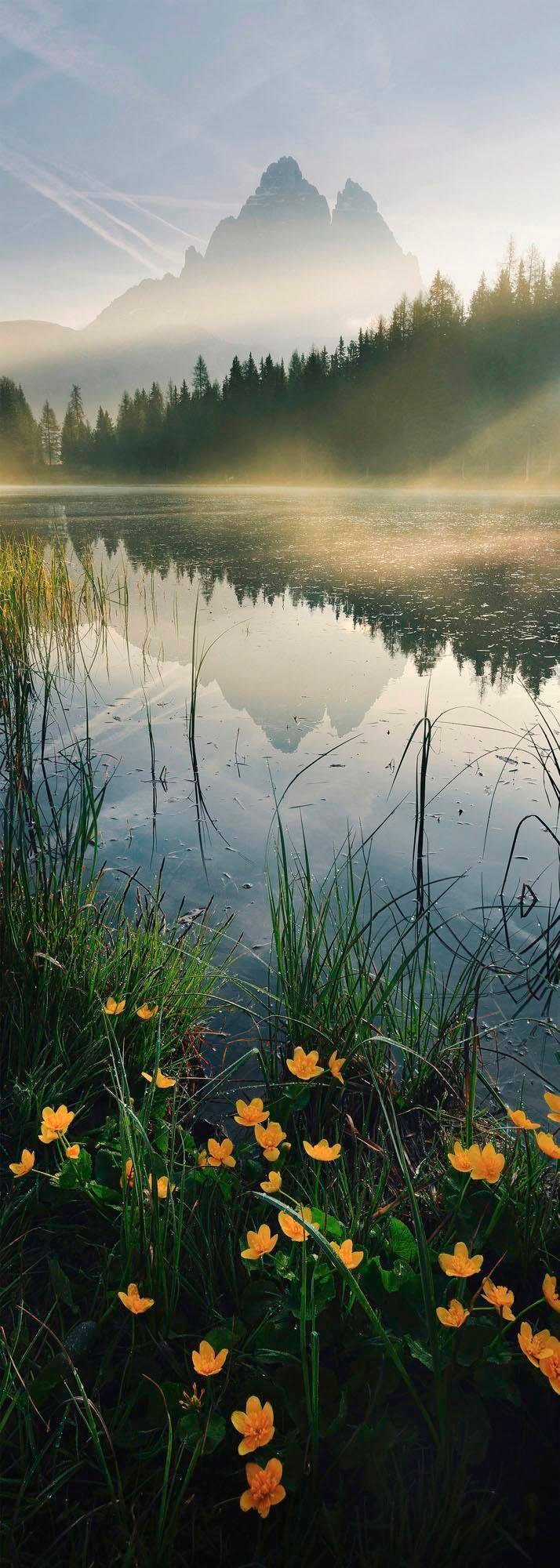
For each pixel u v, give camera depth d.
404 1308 1.38
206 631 8.01
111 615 8.95
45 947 2.36
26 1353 1.30
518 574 10.80
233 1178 1.67
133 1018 2.19
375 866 3.20
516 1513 1.17
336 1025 2.21
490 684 5.68
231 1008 2.42
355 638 7.41
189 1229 1.56
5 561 8.41
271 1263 1.50
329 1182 1.76
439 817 3.62
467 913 2.87
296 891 3.01
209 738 4.75
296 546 14.62
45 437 88.62
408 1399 1.31
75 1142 1.78
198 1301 1.45
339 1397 1.26
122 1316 1.42
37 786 4.04
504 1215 1.57
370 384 60.06
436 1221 1.67
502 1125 1.95
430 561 12.27
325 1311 1.38
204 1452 1.17
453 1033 2.22
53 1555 1.12
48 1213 1.64
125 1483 1.20
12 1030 2.15
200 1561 1.14
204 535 16.48
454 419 54.16
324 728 4.89
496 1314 1.40
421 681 5.87
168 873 3.16
